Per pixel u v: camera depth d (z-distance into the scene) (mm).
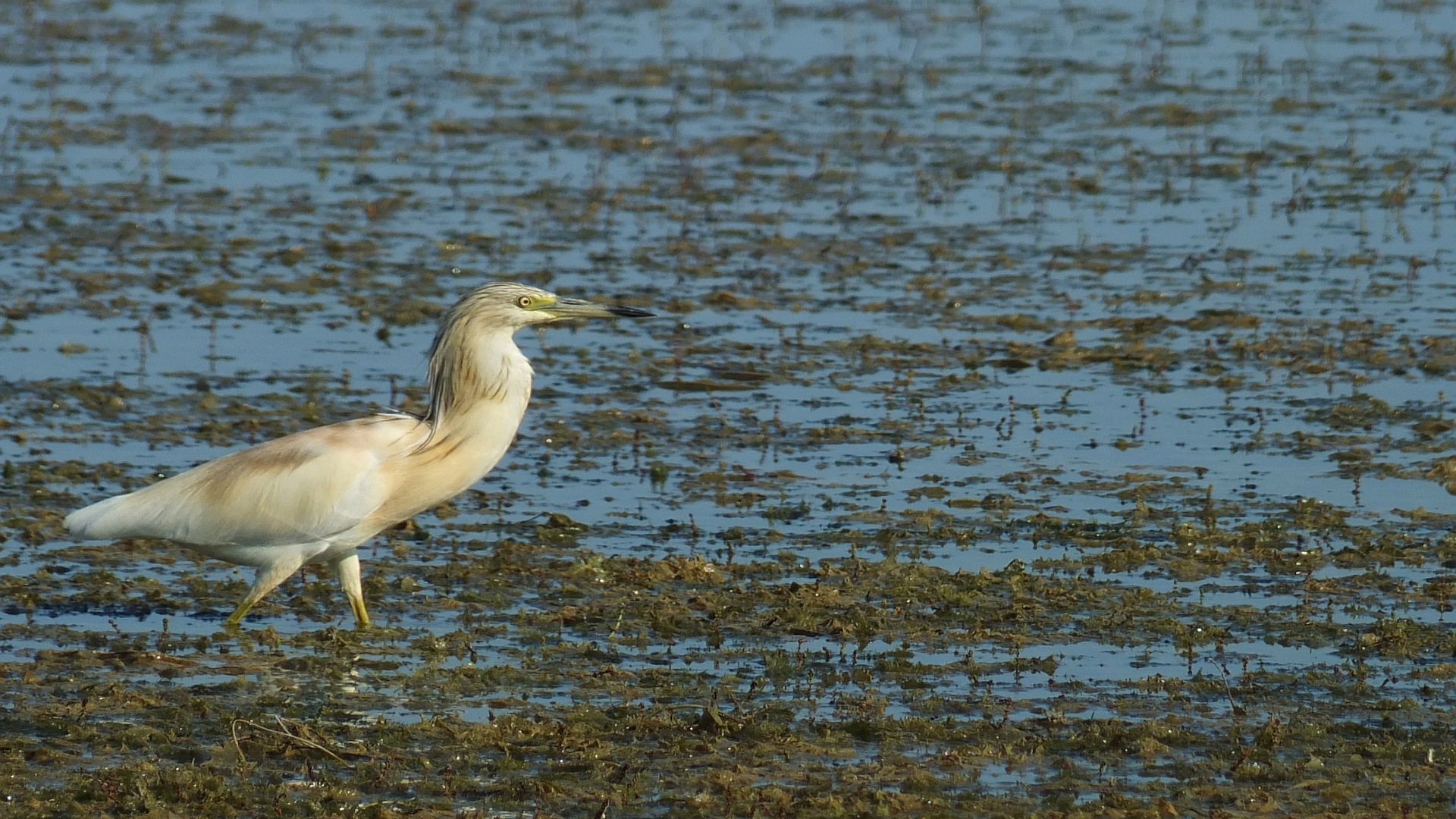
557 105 30781
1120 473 15273
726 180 26234
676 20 38406
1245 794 9391
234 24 37000
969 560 13250
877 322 19969
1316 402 17344
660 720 10211
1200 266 22344
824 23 38281
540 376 17938
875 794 9250
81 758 9672
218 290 20516
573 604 12250
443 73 33031
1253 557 13289
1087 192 25859
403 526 13797
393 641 11656
